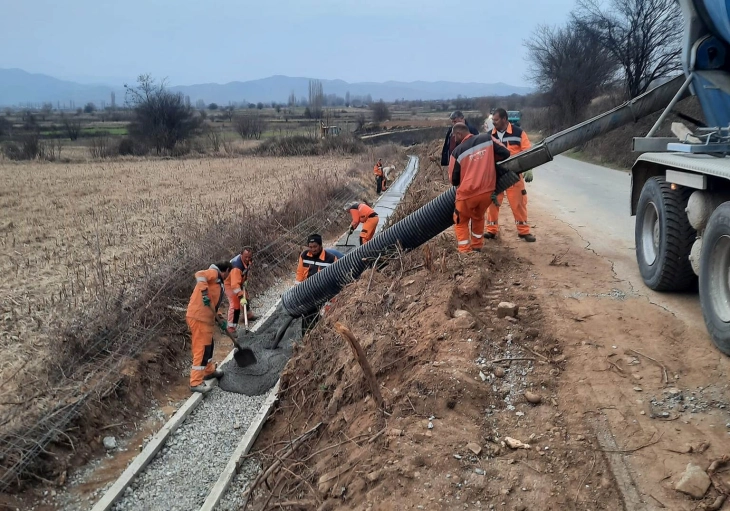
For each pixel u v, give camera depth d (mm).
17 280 10023
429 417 3932
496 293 6020
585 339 4852
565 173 18594
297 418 5910
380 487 3439
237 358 7793
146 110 46688
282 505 4148
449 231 8859
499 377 4344
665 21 27922
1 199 20016
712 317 4539
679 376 4234
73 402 6301
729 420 3695
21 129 63406
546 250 7801
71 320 7926
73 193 21609
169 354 8109
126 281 9648
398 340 5133
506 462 3500
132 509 5289
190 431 6512
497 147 6895
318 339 6543
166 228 14359
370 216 10164
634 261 7164
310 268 8594
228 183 24078
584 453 3508
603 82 35781
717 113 5680
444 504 3221
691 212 5074
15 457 5480
